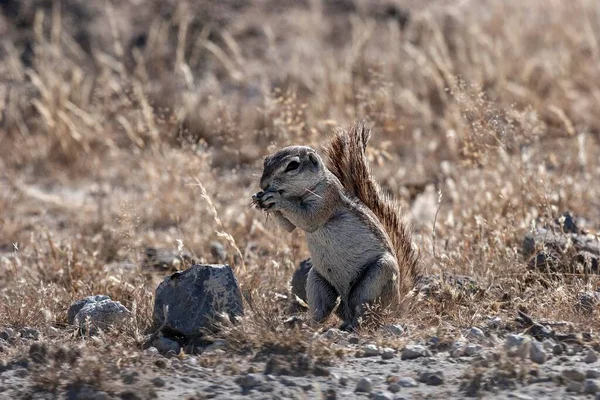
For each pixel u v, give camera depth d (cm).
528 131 1508
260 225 1330
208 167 1560
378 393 775
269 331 904
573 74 2289
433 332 934
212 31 2673
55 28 2364
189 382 823
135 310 1009
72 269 1245
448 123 1959
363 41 2323
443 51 2102
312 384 809
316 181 984
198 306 973
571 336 910
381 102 2075
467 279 1096
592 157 1784
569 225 1271
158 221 1596
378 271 989
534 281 1103
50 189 1933
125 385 806
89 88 2300
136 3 2769
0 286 1255
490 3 2798
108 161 2052
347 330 981
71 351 877
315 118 1961
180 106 2161
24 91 2362
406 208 1530
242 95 2316
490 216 1296
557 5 2638
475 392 781
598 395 757
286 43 2633
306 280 1071
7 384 823
